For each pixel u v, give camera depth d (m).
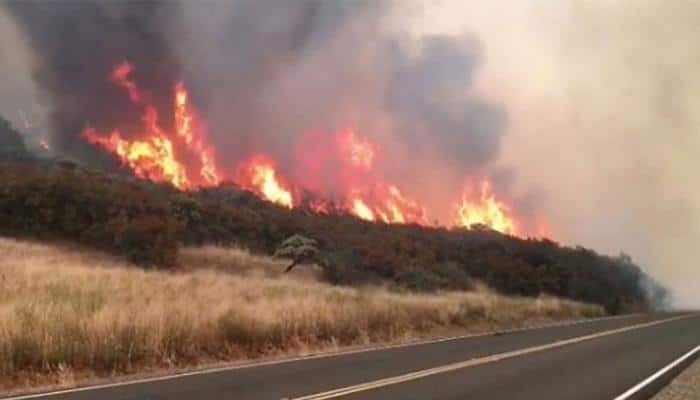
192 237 41.94
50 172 39.88
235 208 49.91
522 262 58.56
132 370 12.09
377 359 15.20
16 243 31.98
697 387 12.52
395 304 25.34
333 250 46.78
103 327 12.77
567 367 14.98
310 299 22.48
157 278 26.36
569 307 42.72
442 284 45.88
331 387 10.79
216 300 20.27
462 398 10.28
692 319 39.59
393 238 53.78
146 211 39.59
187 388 10.29
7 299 15.32
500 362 15.44
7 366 10.64
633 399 10.99
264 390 10.30
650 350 19.83
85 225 36.00
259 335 16.12
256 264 41.38
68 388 10.12
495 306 33.25
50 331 11.88
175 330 14.05
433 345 19.34
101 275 24.38
